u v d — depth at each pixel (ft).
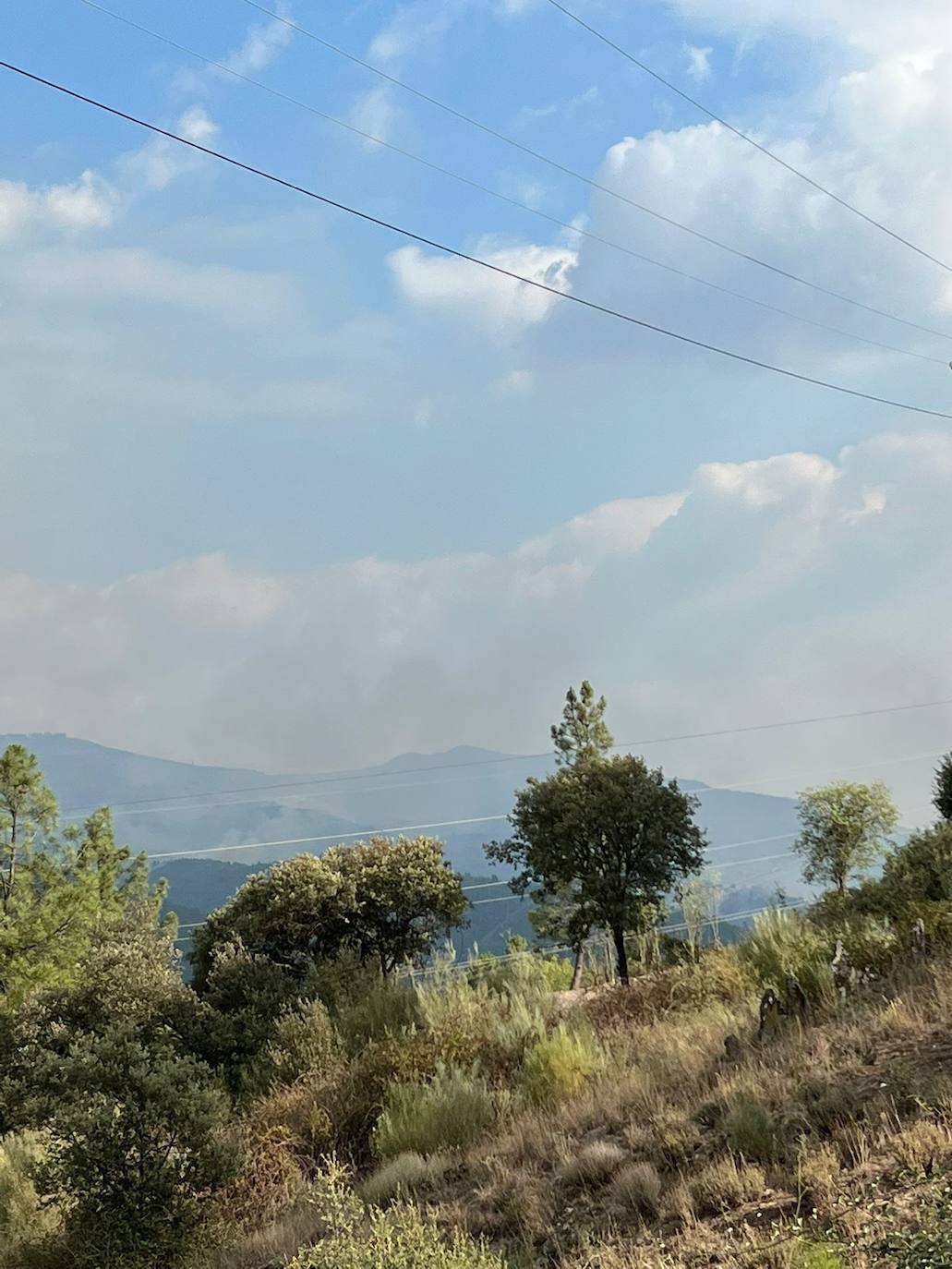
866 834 120.98
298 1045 55.26
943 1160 22.17
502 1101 39.73
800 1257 19.77
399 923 119.24
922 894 58.29
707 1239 22.62
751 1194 24.12
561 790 103.19
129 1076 37.68
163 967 74.49
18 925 87.35
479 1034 48.91
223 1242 34.06
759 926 55.26
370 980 70.28
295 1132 43.57
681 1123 29.45
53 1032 61.00
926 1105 25.21
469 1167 33.58
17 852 91.40
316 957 115.03
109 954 71.36
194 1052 64.08
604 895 95.45
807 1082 29.68
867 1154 23.72
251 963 79.46
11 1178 42.80
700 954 62.75
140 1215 34.81
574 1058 41.06
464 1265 23.56
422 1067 46.32
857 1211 21.16
